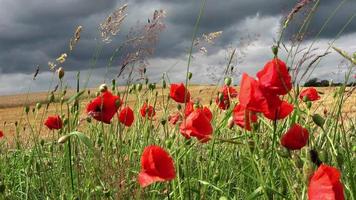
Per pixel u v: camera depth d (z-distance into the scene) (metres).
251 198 1.01
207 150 1.63
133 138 1.71
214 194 1.39
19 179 1.85
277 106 0.88
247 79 0.88
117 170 1.35
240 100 0.89
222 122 1.32
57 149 1.95
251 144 1.07
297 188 0.94
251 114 0.92
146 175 0.90
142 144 1.67
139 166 1.53
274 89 0.86
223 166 1.53
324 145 1.20
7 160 2.18
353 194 0.82
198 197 1.39
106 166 1.36
